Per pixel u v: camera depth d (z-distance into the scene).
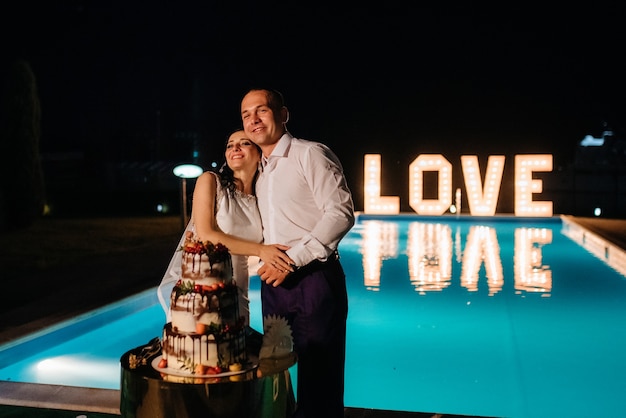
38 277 9.14
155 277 8.91
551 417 4.84
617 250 11.27
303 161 3.24
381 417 3.86
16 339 5.87
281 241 3.32
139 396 2.78
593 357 6.25
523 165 18.27
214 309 2.80
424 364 6.06
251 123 3.27
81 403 4.05
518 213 18.36
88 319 6.81
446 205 18.80
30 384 4.39
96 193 23.81
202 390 2.69
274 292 3.32
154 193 24.05
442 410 4.97
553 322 7.52
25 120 16.06
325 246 3.17
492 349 6.50
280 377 2.87
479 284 9.73
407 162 36.38
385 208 19.30
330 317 3.26
